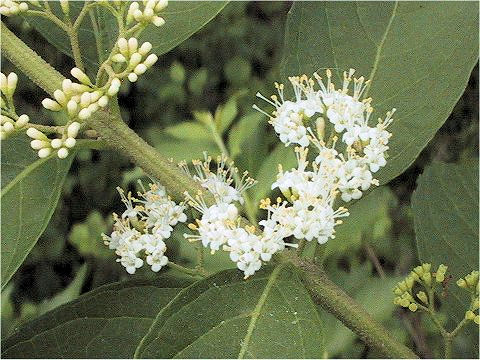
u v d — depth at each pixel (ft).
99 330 0.50
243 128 0.80
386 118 0.49
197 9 0.52
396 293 0.51
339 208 0.45
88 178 1.31
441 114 0.50
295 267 0.44
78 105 0.45
